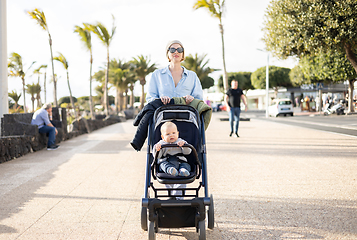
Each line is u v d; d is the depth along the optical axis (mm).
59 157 8383
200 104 3652
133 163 7219
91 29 28188
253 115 34188
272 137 11531
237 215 3732
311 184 4941
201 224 2900
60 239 3154
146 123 3500
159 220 2959
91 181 5547
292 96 56625
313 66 29594
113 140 12484
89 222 3607
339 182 4988
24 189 5059
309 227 3307
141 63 46688
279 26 13438
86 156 8438
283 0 13305
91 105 29391
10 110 25453
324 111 28391
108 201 4387
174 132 3193
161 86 3867
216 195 4539
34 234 3275
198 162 3131
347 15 11375
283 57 14422
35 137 9656
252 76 55562
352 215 3574
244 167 6426
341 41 12125
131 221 3633
